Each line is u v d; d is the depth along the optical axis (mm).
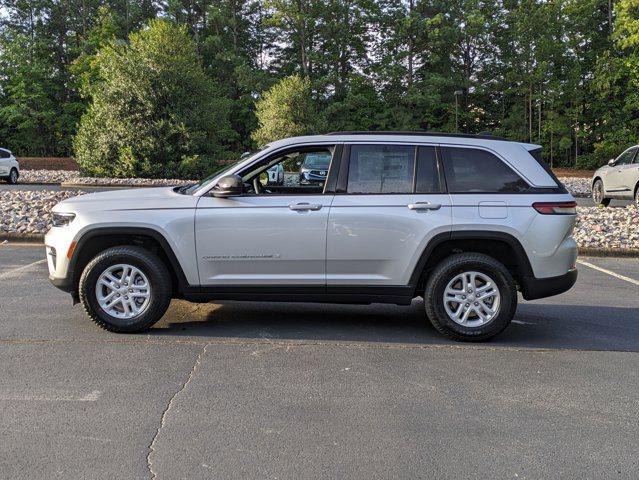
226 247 5617
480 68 59656
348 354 5281
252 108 59469
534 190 5668
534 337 5945
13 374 4621
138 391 4328
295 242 5594
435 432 3756
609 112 51250
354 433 3721
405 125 53969
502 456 3463
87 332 5766
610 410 4152
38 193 17000
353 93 54000
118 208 5668
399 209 5582
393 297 5695
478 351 5449
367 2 55438
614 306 7336
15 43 52312
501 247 5766
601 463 3400
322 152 5820
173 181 29016
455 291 5652
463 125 60188
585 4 50688
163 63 30297
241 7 60312
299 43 58062
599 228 12695
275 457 3396
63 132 57188
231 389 4402
